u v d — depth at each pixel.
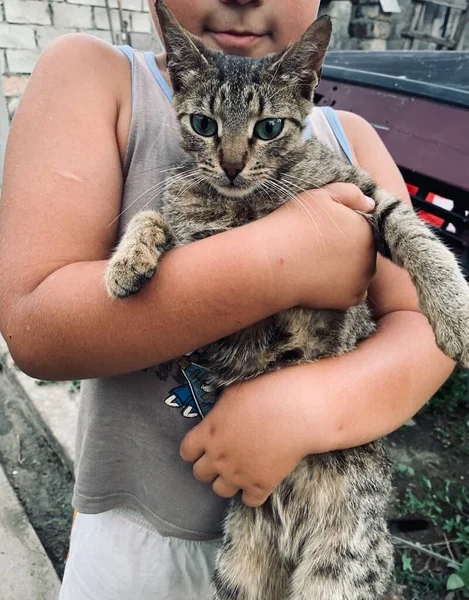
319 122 2.13
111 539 1.74
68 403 3.53
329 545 1.78
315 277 1.40
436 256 1.60
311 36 1.78
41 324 1.35
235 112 1.79
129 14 6.44
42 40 5.96
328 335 1.72
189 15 1.80
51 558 2.72
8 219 1.45
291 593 1.80
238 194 1.83
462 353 1.46
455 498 2.94
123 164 1.68
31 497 3.04
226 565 1.81
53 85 1.57
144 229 1.50
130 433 1.65
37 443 3.40
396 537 2.58
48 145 1.49
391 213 1.73
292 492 1.75
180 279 1.33
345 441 1.44
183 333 1.33
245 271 1.32
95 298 1.34
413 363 1.59
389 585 2.32
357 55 3.93
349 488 1.77
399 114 3.00
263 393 1.45
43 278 1.39
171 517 1.69
